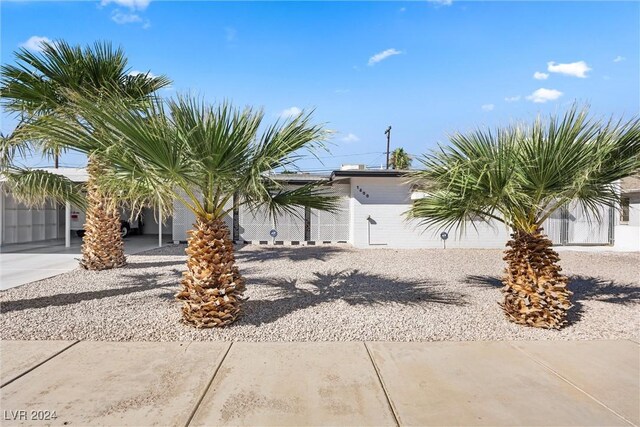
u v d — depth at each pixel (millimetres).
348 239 17266
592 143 5234
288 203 6117
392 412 3279
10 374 3928
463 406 3377
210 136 4586
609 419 3186
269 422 3131
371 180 15969
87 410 3275
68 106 7059
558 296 5547
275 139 5191
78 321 5676
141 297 7199
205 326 5367
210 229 5543
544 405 3398
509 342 4922
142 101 4953
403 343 4875
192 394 3557
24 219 18281
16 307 6441
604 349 4691
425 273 10148
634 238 15609
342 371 4051
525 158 5207
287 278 9273
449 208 5734
